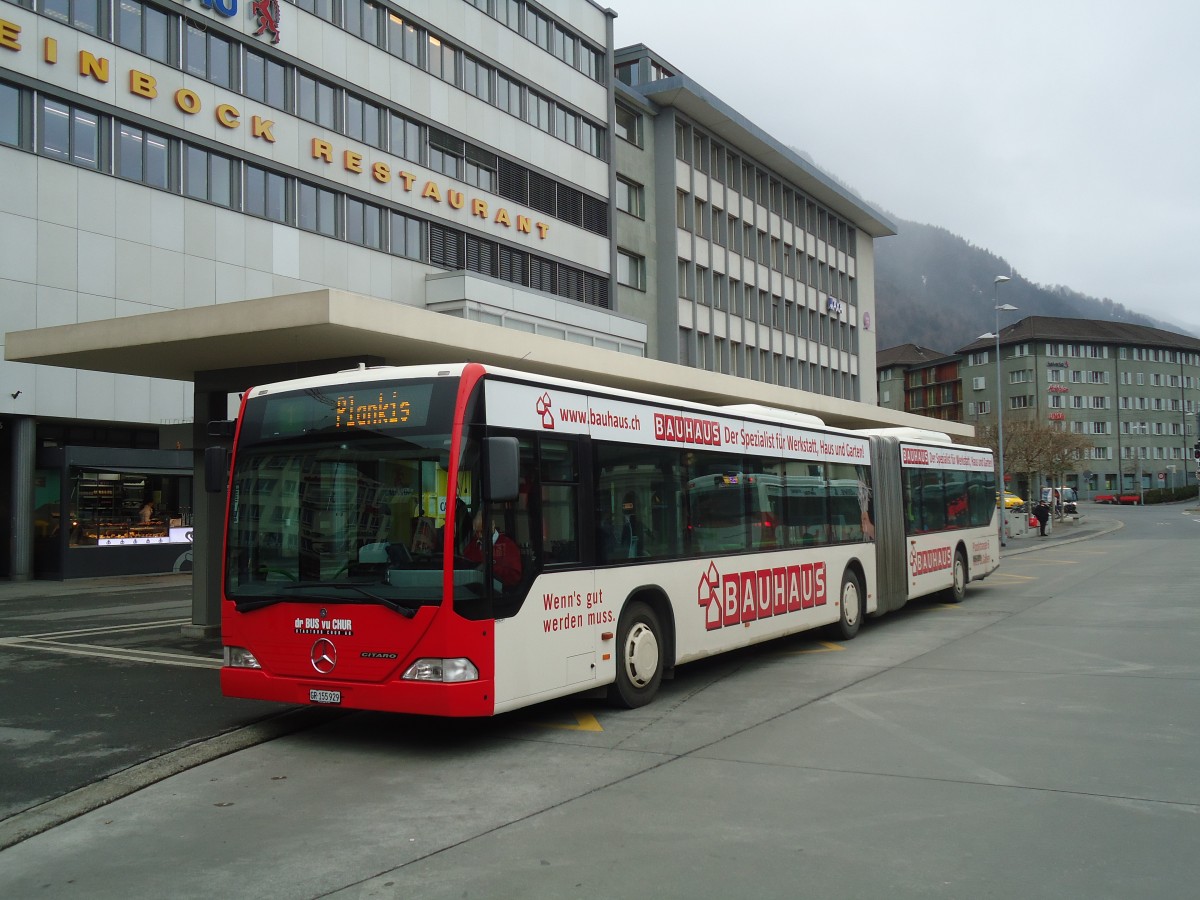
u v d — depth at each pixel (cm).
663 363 1845
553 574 805
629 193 4450
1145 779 646
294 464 795
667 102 4525
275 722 864
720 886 470
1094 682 998
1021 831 545
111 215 2597
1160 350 11838
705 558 1034
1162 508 8769
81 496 2648
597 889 469
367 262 3183
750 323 5116
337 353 1339
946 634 1400
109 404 2725
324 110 3088
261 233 2908
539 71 3900
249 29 2886
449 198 3469
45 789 661
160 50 2698
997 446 6041
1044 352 11125
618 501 905
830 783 646
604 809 600
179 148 2742
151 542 2795
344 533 762
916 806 593
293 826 583
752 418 1169
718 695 973
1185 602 1727
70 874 510
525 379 805
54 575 2609
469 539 730
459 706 708
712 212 4888
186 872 508
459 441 734
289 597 769
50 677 1092
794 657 1219
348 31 3156
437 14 3453
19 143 2439
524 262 3797
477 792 646
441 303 3266
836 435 1397
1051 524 5181
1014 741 754
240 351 1321
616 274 4225
